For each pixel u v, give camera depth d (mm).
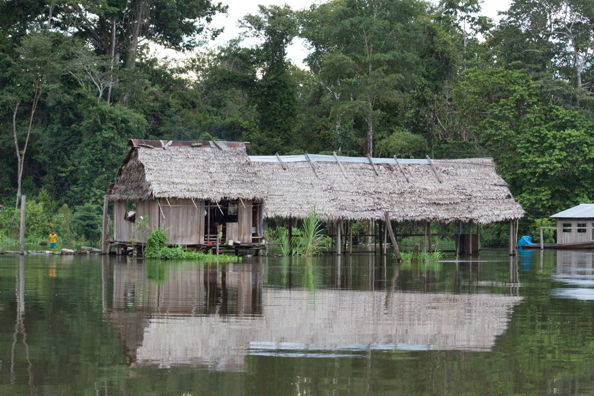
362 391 7246
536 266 26297
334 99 62094
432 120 59469
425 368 8156
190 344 9320
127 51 62156
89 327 10531
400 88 60312
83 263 26094
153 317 11500
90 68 55219
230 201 32906
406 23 58812
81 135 56219
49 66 53094
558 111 49844
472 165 37938
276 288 16375
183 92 66438
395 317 11688
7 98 53844
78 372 7887
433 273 22000
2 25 57562
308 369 8047
